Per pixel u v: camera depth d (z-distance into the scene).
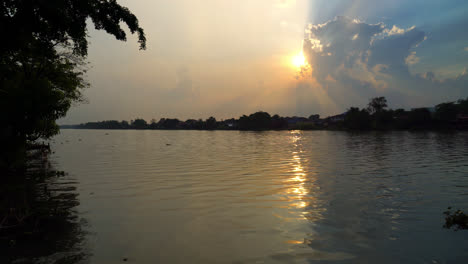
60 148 50.28
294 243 8.39
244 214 11.29
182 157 34.19
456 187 15.70
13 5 14.17
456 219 9.90
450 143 51.44
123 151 43.66
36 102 20.16
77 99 33.69
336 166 24.66
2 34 14.15
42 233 9.16
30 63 26.97
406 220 10.28
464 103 145.12
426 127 126.12
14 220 10.45
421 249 7.88
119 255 7.57
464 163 25.39
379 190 15.15
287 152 39.62
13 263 7.01
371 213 11.17
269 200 13.42
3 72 22.44
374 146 47.09
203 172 22.16
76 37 17.34
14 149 21.41
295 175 20.34
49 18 15.27
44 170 23.20
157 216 11.07
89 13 16.69
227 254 7.66
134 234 9.15
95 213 11.41
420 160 27.92
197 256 7.54
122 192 15.25
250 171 22.52
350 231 9.30
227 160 30.61
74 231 9.39
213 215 11.18
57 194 14.73
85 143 67.50
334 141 64.38
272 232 9.30
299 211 11.59
